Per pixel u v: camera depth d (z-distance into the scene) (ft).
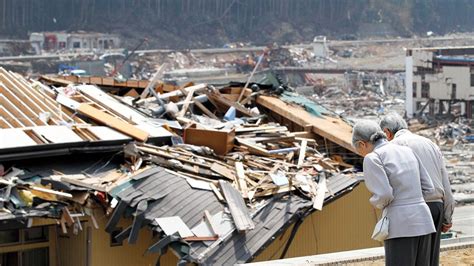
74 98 141.49
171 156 119.75
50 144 113.09
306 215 110.01
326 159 133.49
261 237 103.40
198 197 108.37
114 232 108.78
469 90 618.44
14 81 136.98
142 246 110.83
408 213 45.03
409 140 47.52
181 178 112.88
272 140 138.00
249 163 125.29
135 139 123.13
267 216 107.76
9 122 122.83
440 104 628.69
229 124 146.61
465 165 412.16
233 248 100.73
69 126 122.52
